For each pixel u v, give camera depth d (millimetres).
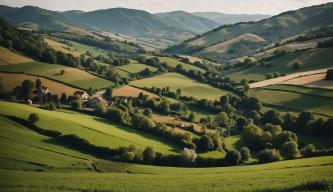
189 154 103625
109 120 140125
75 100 154000
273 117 161000
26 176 74000
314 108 164375
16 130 106188
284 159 106562
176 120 155625
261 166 93188
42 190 64562
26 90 165000
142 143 116000
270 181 69250
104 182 72625
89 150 104500
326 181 60594
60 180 72625
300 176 71250
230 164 106062
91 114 144875
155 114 165250
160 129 130375
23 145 95750
